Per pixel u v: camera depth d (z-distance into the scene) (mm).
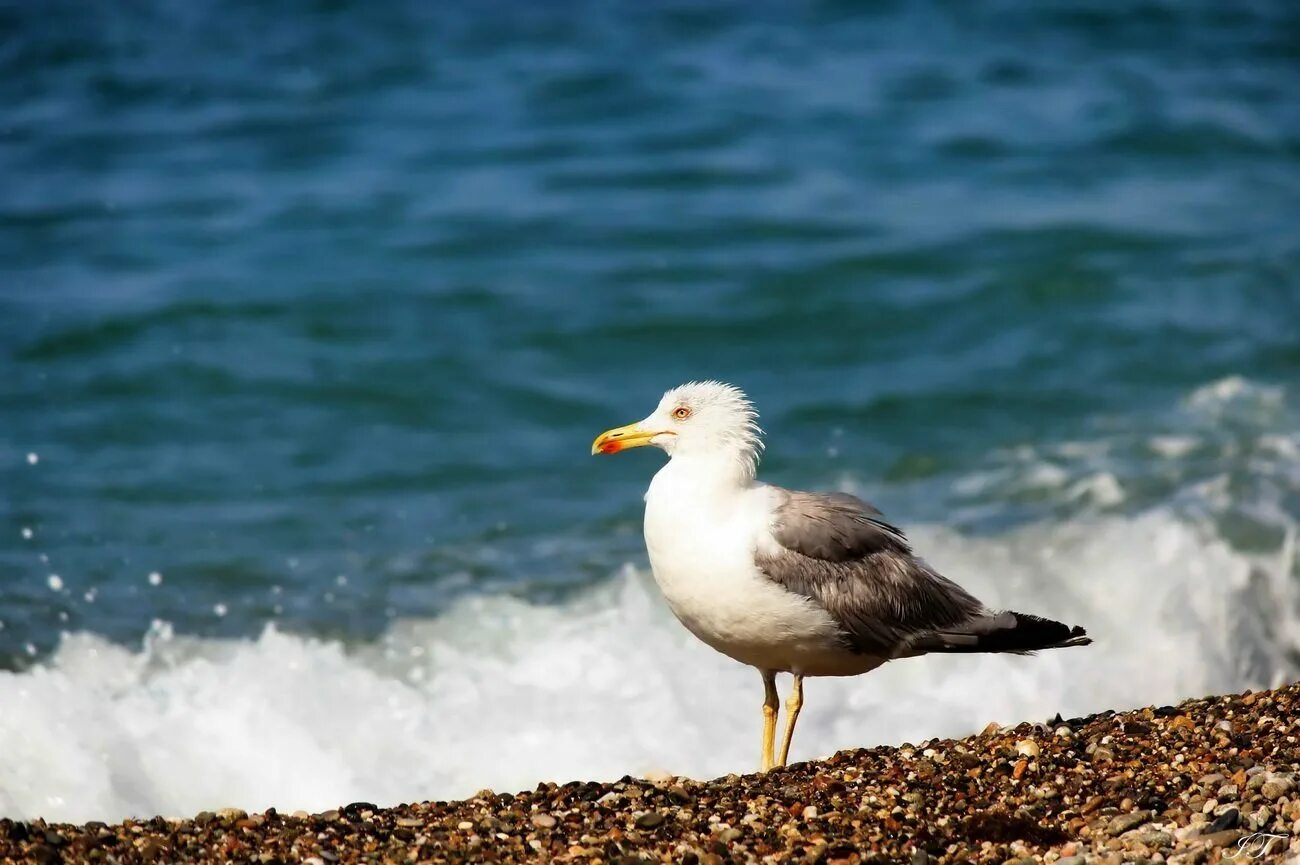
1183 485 17281
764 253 24953
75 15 33906
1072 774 9219
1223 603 14500
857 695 12617
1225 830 8180
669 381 20844
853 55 35219
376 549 15820
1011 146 30391
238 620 14102
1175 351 21828
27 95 30453
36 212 25438
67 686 11766
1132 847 8109
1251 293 23734
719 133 30266
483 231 25469
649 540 10047
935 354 21906
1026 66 35062
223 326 21625
